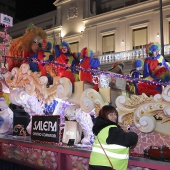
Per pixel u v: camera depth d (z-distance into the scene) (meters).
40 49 5.61
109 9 21.47
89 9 21.98
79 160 4.14
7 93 6.18
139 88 4.29
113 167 2.84
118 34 20.14
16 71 5.33
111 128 2.91
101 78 4.38
